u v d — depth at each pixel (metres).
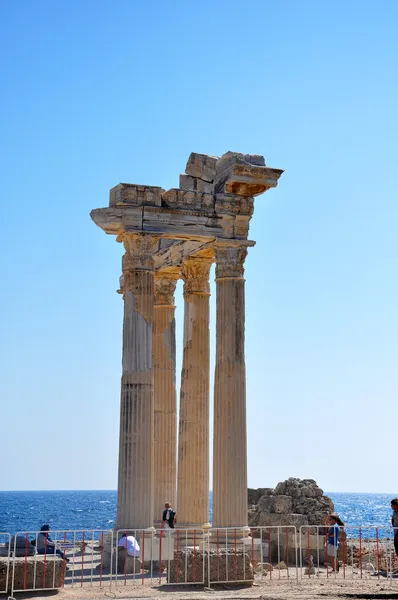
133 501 32.50
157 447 39.12
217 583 27.83
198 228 35.09
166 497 38.78
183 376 38.53
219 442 34.28
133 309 33.72
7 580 25.31
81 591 26.70
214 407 34.75
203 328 38.84
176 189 35.06
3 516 175.50
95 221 34.28
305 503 39.16
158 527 38.25
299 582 29.55
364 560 37.09
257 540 33.88
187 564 27.77
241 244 35.53
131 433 32.91
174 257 39.81
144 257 34.06
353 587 28.22
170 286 41.03
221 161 36.31
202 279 39.12
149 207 34.25
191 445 37.66
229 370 34.66
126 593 26.33
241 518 33.72
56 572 26.14
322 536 36.56
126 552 30.34
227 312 35.06
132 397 33.12
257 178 35.62
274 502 39.00
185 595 25.86
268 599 25.17
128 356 33.47
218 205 35.53
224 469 33.97
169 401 39.72
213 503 34.12
